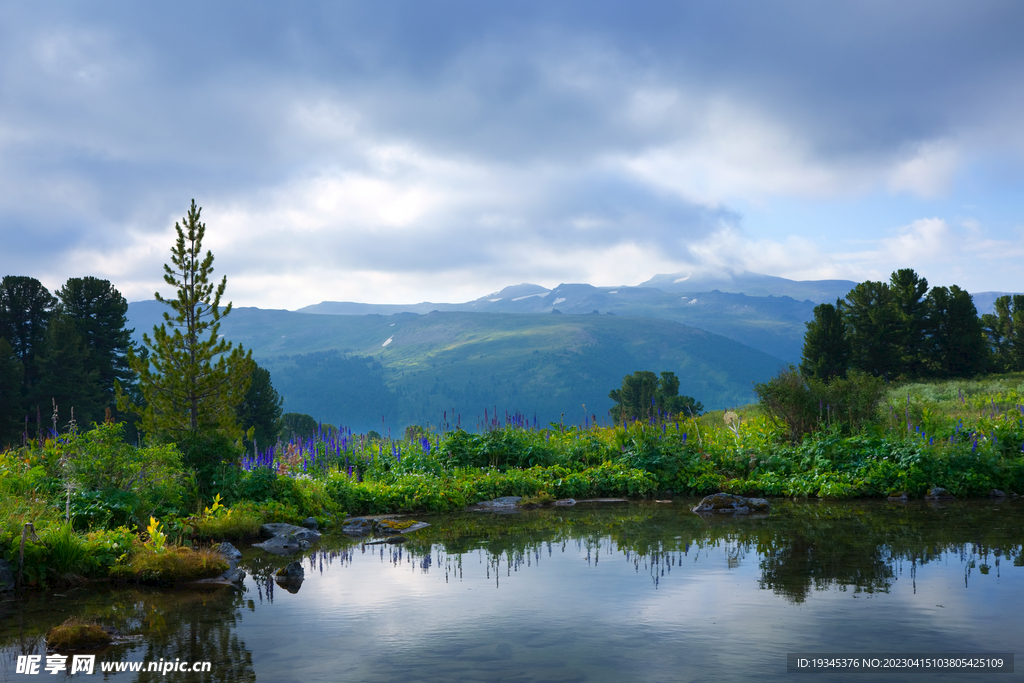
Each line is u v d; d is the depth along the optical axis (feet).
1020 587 24.08
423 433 63.21
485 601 23.81
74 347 138.10
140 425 53.72
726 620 20.92
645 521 40.96
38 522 29.17
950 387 128.47
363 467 58.80
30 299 149.89
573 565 29.19
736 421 69.41
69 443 36.19
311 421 208.03
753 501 44.39
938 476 49.65
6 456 38.22
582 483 53.16
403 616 22.22
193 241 55.57
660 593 24.25
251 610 23.43
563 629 20.44
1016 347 189.57
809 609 21.85
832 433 57.98
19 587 26.71
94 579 28.37
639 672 16.81
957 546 31.35
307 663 17.98
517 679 16.48
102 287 159.02
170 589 26.81
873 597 23.09
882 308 164.45
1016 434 53.98
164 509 36.70
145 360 53.78
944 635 19.20
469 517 44.75
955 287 170.30
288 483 44.50
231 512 38.29
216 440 43.78
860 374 66.44
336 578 28.02
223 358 56.34
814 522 38.81
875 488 49.57
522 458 59.16
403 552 33.35
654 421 65.87
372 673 17.13
